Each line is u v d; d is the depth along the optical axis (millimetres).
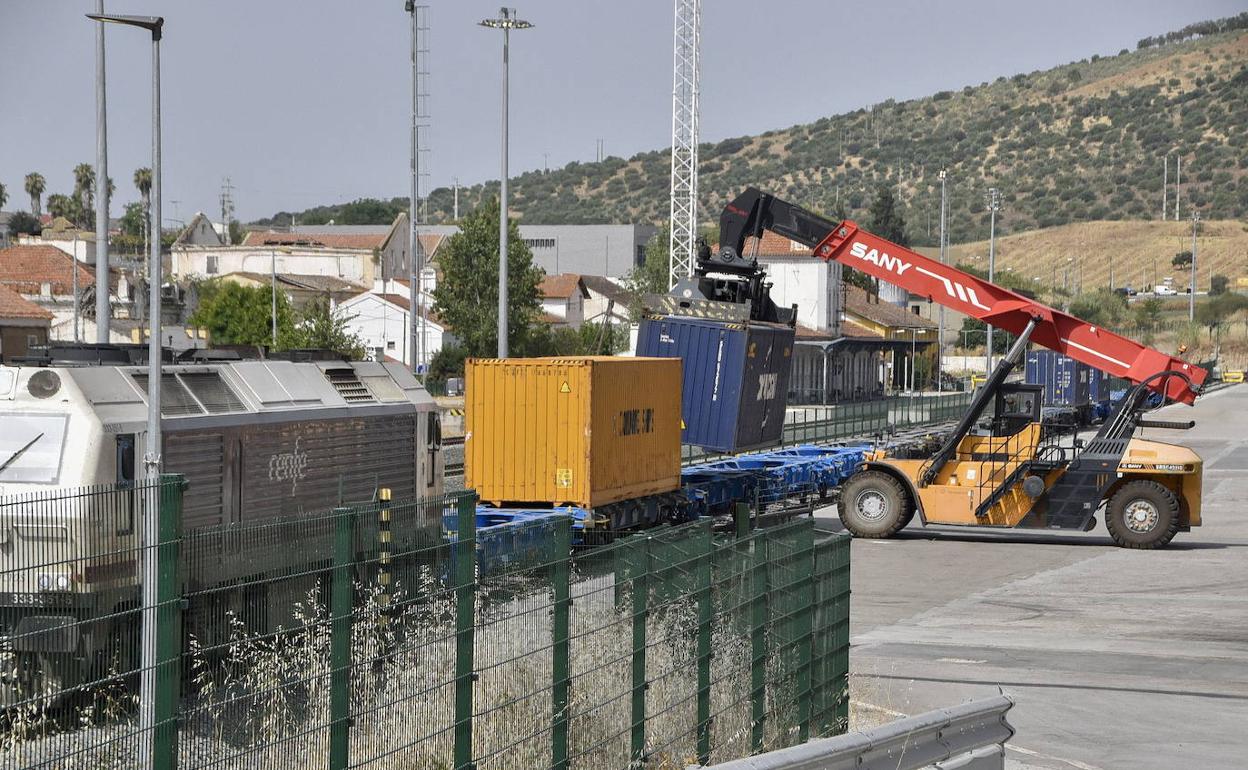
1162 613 25062
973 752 12219
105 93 36344
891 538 35469
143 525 7707
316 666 8641
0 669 7637
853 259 37031
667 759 12000
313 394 21391
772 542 13969
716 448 37219
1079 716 17172
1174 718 17109
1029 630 23359
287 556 8922
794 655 14516
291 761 8328
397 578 9141
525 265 97938
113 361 20281
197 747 7840
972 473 34156
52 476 16312
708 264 38625
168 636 7547
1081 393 84250
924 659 20797
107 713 7523
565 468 29766
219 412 18844
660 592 12062
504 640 10148
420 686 9297
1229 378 141750
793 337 41594
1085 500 33500
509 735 10125
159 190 21438
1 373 16750
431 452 24969
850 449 48281
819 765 10047
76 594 7988
